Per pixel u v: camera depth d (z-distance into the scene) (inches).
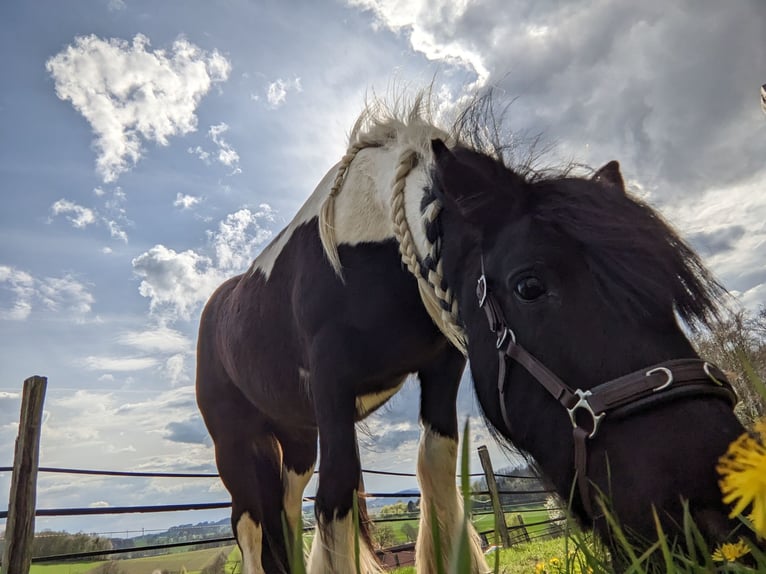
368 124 112.4
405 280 94.7
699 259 61.2
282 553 137.2
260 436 146.1
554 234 64.9
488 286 71.7
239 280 146.1
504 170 73.6
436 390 104.2
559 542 288.2
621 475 54.4
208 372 149.9
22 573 152.9
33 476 159.5
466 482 20.2
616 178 79.3
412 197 92.0
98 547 193.0
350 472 91.1
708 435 50.6
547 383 62.2
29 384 163.5
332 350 96.7
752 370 30.4
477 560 90.3
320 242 104.2
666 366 54.9
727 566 35.2
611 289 59.1
